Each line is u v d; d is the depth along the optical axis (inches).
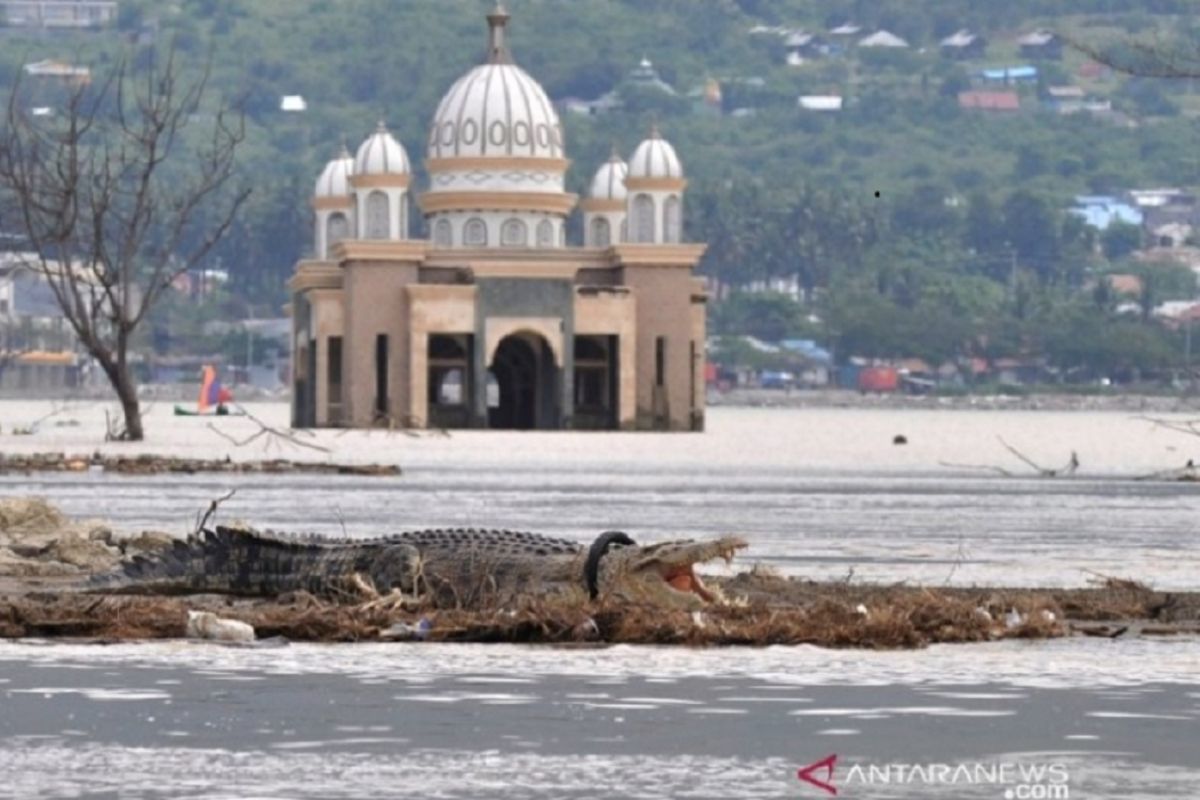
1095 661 3193.9
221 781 2311.8
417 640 3376.0
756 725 2637.8
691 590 3567.9
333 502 7332.7
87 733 2566.4
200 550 3900.1
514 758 2436.0
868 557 5147.6
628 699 2815.0
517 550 3629.4
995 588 4269.2
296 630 3400.6
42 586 4077.3
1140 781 2327.8
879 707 2763.3
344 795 2249.0
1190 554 5344.5
